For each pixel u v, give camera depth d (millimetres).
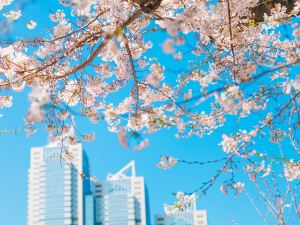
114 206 194625
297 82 4387
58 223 187125
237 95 4219
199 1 7324
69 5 5336
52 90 7586
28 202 192500
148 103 7645
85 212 191500
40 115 2982
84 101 7676
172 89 7508
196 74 7465
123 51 7898
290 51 6988
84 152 199375
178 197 5414
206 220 184625
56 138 7281
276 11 6895
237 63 6832
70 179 191125
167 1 7742
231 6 7016
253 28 7285
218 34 7473
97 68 7891
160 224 186750
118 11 6852
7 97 7199
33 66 7363
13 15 7027
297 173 7203
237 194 5398
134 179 199375
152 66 6617
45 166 195250
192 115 6086
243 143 5562
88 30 7461
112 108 7695
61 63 7629
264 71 3812
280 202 7848
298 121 5934
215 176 5414
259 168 6824
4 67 7043
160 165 5418
